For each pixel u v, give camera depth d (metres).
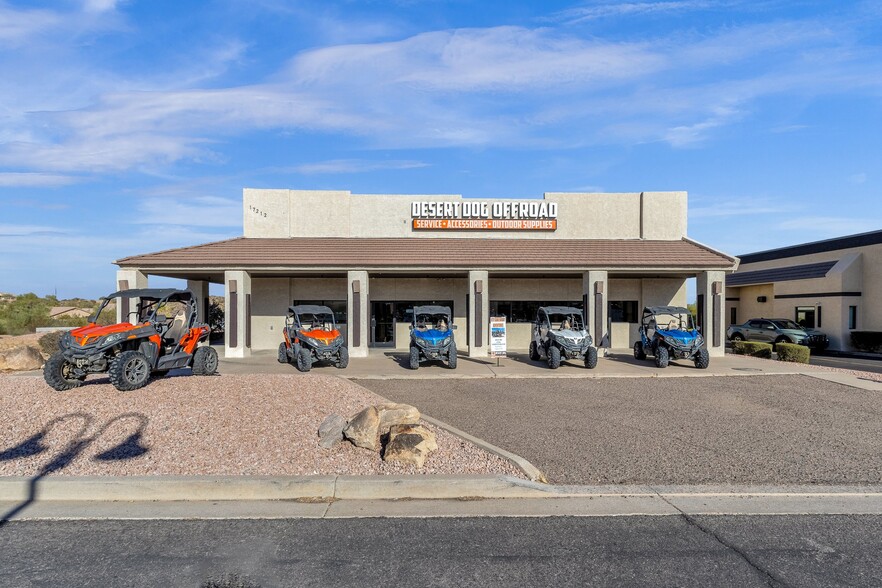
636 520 5.62
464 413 10.65
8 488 6.18
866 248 29.17
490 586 4.31
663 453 7.93
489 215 24.72
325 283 24.70
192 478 6.32
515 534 5.27
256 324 24.52
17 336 26.31
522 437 8.80
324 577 4.44
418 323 18.28
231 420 8.32
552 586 4.31
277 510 5.86
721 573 4.54
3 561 4.71
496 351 18.06
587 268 20.97
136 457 6.98
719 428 9.48
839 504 6.13
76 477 6.36
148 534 5.25
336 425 7.78
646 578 4.45
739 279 38.12
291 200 24.50
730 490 6.47
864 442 8.61
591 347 17.28
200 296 26.02
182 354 12.19
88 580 4.39
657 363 17.47
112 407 8.84
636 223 25.03
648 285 25.14
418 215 24.62
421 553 4.87
